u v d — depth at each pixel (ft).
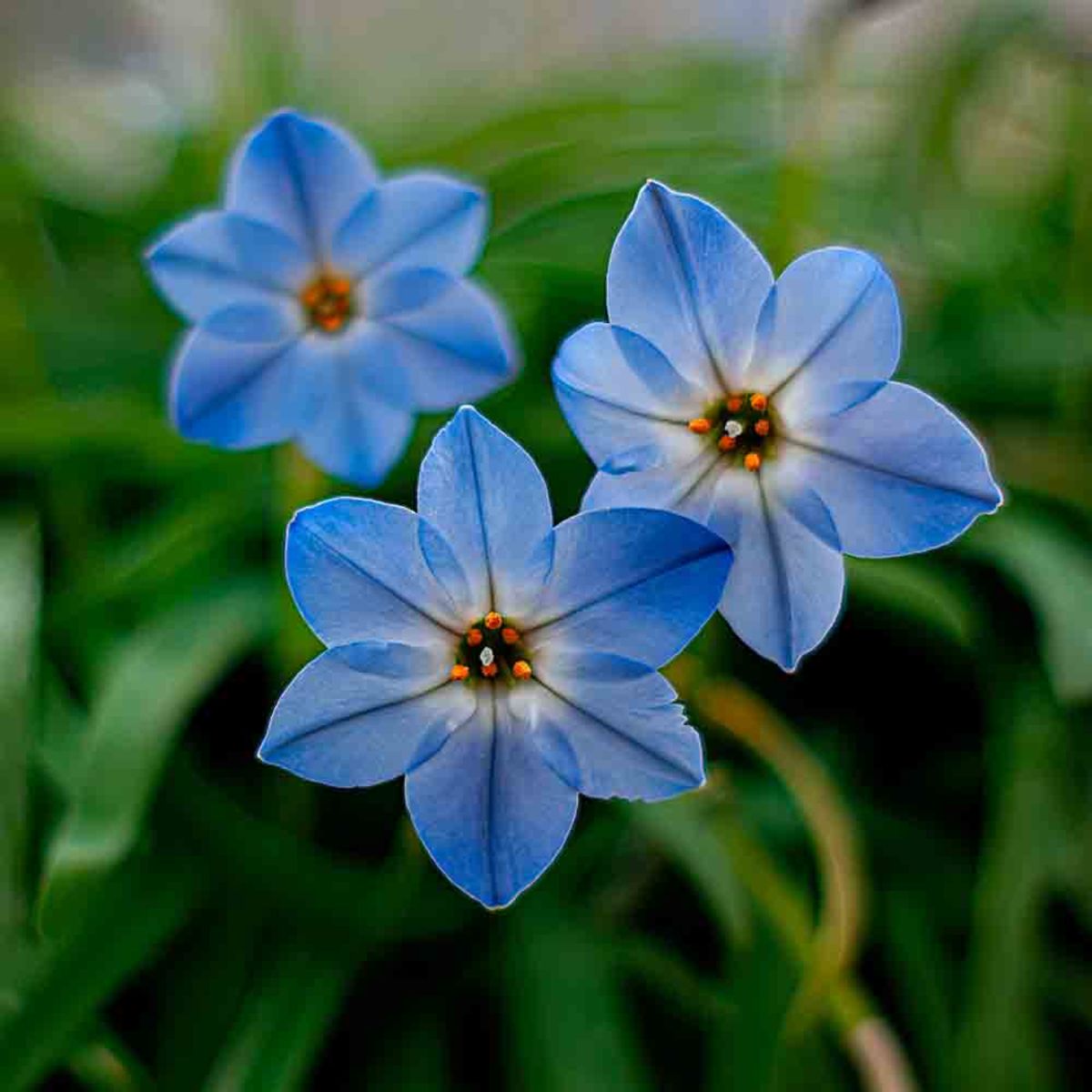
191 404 1.01
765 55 1.58
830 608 0.92
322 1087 1.09
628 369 0.91
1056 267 1.43
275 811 1.13
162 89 1.99
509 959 1.08
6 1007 1.02
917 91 1.42
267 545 1.18
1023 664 1.16
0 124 1.64
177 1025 1.07
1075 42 1.40
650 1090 1.05
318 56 1.92
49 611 1.12
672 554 0.90
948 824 1.19
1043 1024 1.13
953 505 0.90
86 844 1.01
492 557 0.91
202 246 1.00
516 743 0.92
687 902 1.15
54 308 1.41
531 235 1.24
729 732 1.11
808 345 0.91
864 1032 1.05
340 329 1.01
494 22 2.30
